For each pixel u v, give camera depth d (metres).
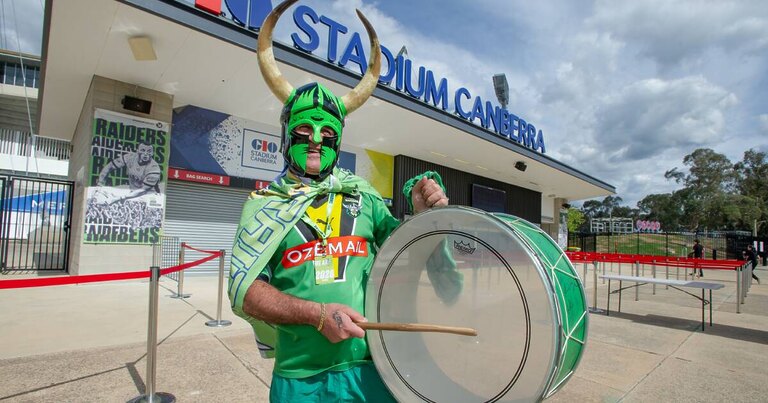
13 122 30.45
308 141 1.62
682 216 58.97
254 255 1.39
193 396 2.92
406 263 1.50
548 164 17.11
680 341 5.05
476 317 1.32
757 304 8.34
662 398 3.24
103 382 3.12
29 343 3.99
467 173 18.30
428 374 1.41
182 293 6.83
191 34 6.77
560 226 26.91
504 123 14.46
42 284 2.53
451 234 1.40
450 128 11.90
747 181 55.47
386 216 1.80
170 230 9.38
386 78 9.84
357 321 1.34
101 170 7.96
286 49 7.94
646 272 16.14
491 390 1.25
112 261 8.02
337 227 1.61
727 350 4.68
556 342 1.10
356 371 1.54
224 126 10.15
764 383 3.61
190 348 3.95
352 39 9.19
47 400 2.79
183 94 8.98
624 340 5.05
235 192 10.45
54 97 9.86
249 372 3.38
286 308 1.32
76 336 4.25
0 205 9.00
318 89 1.65
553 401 3.16
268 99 9.31
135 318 5.06
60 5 5.95
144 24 6.48
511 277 1.24
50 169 28.72
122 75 8.07
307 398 1.48
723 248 30.17
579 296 1.48
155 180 8.59
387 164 14.50
